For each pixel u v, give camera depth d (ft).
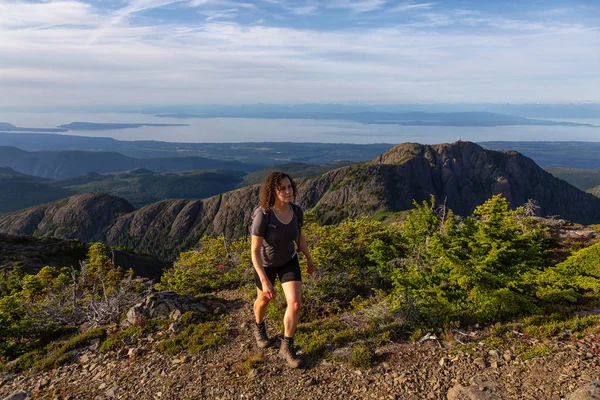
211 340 21.16
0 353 24.20
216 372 18.21
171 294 27.91
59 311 29.86
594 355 15.14
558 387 13.62
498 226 23.56
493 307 20.03
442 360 16.47
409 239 25.54
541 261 24.25
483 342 17.46
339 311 24.21
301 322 23.26
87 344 23.62
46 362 21.72
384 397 14.75
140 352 21.31
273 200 16.20
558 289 21.43
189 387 17.33
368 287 27.48
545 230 33.68
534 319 18.80
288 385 16.37
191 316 24.93
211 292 36.37
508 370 15.20
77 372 20.47
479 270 20.54
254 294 28.76
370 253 29.12
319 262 28.14
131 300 29.66
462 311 20.44
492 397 13.60
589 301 20.80
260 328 19.44
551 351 15.85
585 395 12.39
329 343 19.22
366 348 18.10
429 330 19.08
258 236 16.28
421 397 14.52
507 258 22.88
